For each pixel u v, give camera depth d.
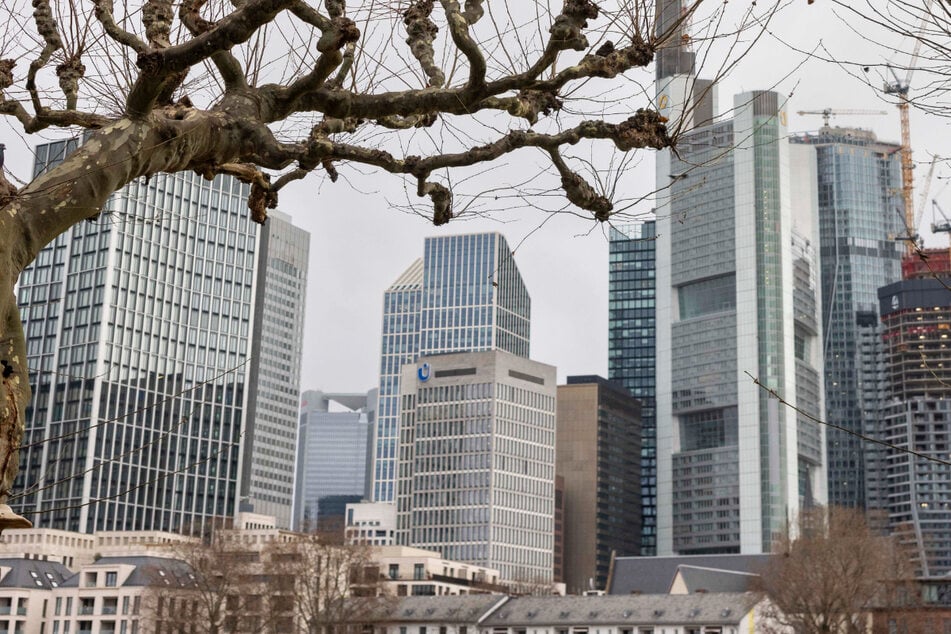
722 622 138.62
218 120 12.84
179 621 115.31
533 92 14.79
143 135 11.88
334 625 119.25
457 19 12.88
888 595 111.38
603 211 14.80
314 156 13.59
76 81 15.01
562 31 13.18
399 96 13.44
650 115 14.30
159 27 13.73
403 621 152.25
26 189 11.13
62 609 159.38
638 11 13.87
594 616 146.00
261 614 116.81
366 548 123.06
